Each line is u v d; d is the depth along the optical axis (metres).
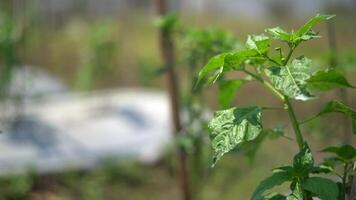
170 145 5.23
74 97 7.07
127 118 6.24
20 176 4.63
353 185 1.61
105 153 5.33
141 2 13.43
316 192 1.52
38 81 7.25
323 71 1.57
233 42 2.95
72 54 9.72
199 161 3.58
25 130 5.67
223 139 1.51
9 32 5.31
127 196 4.76
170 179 5.00
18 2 5.75
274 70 1.52
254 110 1.55
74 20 11.52
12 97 5.61
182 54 3.58
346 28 9.55
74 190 4.74
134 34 11.75
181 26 3.15
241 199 4.61
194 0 11.80
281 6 13.59
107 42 6.96
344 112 1.64
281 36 1.55
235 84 1.88
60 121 6.08
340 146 1.67
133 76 8.70
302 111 6.14
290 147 5.27
